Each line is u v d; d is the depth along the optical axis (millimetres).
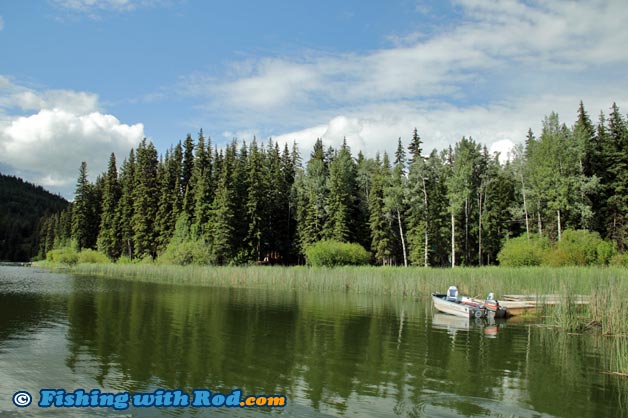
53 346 14836
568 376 12578
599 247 39188
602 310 19562
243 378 11945
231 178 63344
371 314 22812
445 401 10570
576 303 21109
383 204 59500
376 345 15922
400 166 59062
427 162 57000
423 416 9688
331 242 51094
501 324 20766
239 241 61531
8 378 11656
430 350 15367
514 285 27562
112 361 13234
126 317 20594
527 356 14734
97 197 80812
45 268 68062
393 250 61031
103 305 24422
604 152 51062
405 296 30578
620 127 51344
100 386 11203
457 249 58188
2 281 40500
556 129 50969
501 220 59375
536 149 52562
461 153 53156
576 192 48750
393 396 10805
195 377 11953
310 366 13148
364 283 32938
